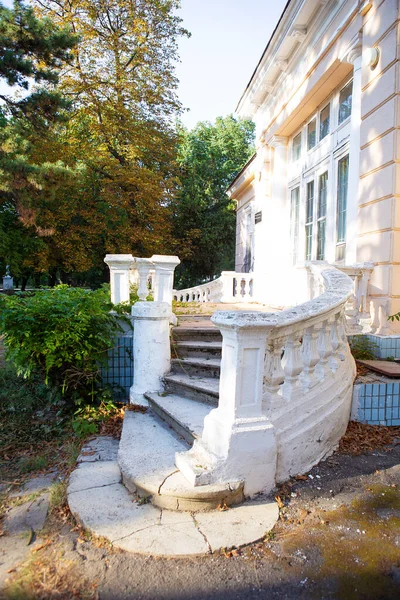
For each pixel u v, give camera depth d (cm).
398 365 505
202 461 306
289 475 336
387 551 251
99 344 471
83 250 1861
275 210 1072
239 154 2981
